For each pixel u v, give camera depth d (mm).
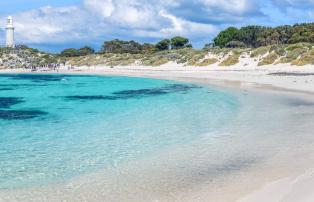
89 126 22281
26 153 16094
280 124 21094
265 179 11859
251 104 29859
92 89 49781
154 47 138125
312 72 61188
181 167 13648
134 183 12062
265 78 55688
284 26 113750
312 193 9984
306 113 24656
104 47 143875
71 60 126500
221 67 82750
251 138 17875
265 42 112750
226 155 15062
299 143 16516
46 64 120500
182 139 18172
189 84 53469
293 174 12125
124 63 110625
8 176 13016
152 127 21422
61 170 13625
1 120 25000
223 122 22359
